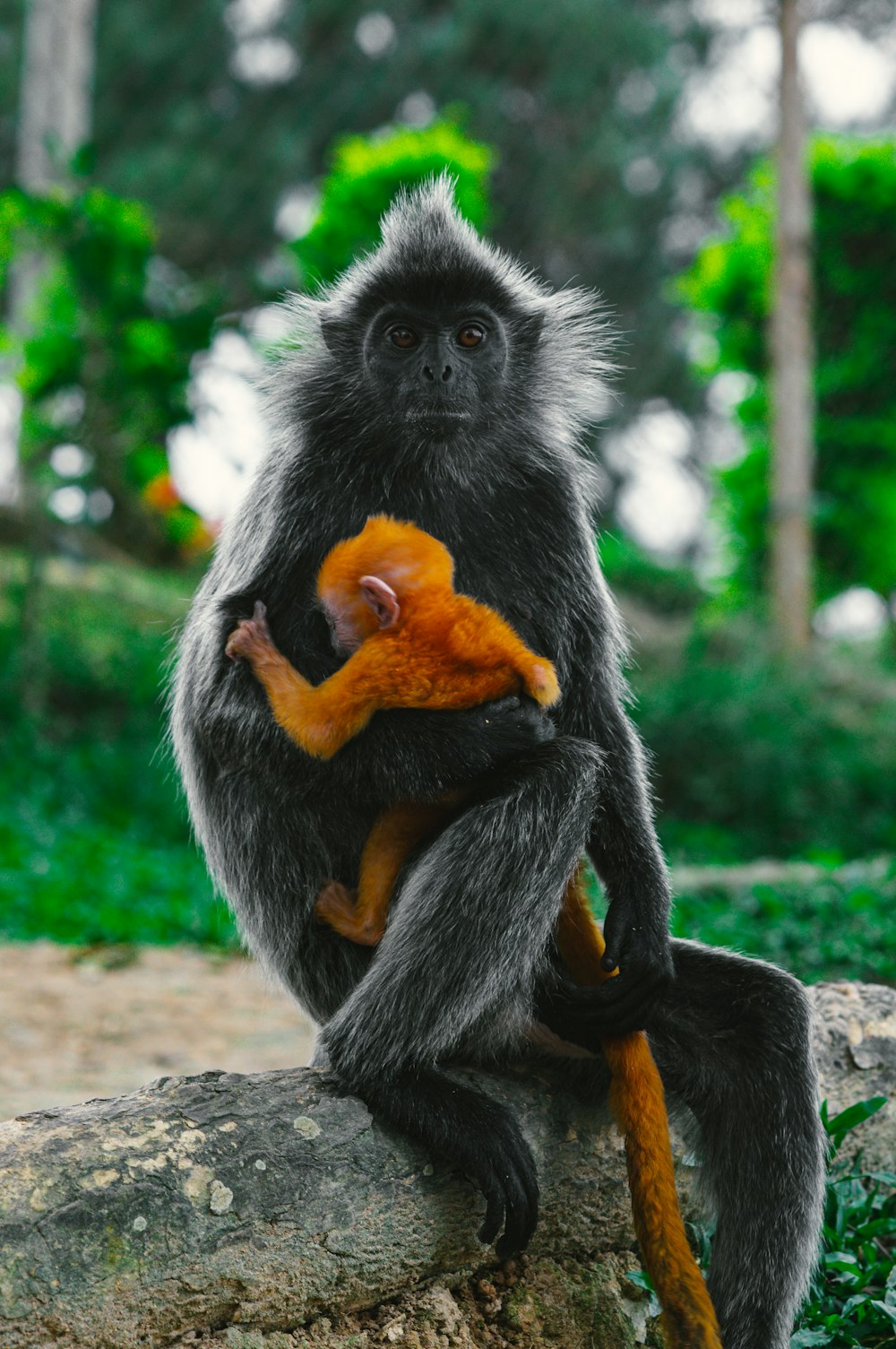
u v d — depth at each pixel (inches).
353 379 222.8
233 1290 167.5
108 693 812.6
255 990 436.8
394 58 1146.7
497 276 230.5
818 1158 199.0
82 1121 170.6
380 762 191.6
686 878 535.8
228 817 214.7
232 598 206.1
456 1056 201.5
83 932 490.3
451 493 221.0
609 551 1130.7
